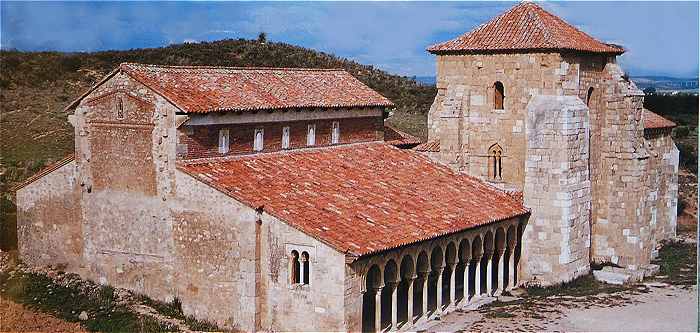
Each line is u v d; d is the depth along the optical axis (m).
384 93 122.69
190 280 39.28
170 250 39.94
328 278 35.16
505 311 41.59
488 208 45.41
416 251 38.50
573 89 48.16
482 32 50.97
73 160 43.25
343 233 36.12
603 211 52.00
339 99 49.56
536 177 47.47
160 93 39.44
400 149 52.53
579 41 49.28
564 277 47.25
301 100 46.69
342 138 50.19
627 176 51.12
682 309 42.03
